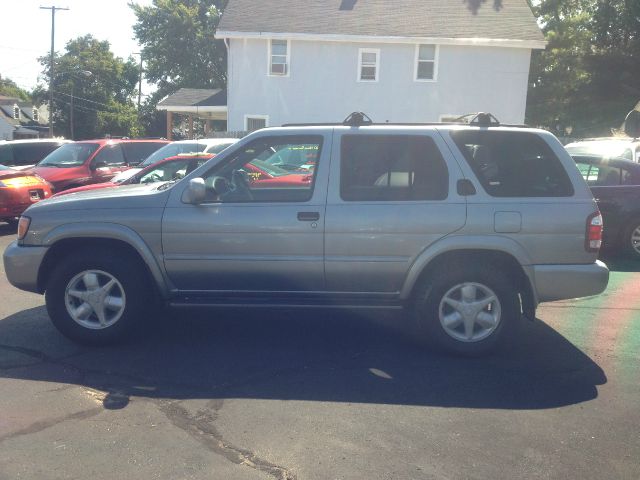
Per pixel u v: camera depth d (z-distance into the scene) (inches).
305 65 1021.2
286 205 204.5
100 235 208.7
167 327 239.3
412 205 201.3
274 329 237.8
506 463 141.3
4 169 479.2
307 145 209.9
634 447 148.9
